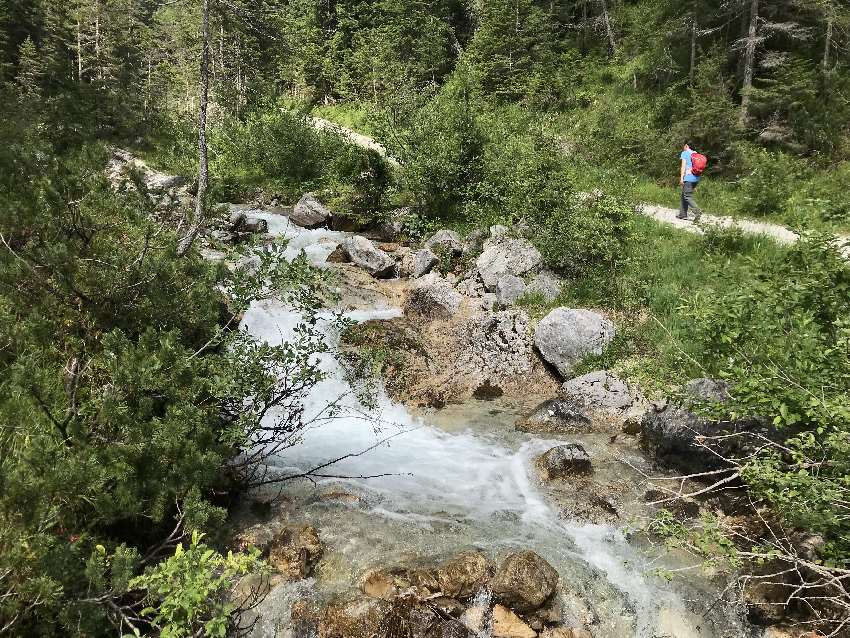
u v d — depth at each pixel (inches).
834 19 656.4
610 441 314.0
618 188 564.4
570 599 207.2
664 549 230.4
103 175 262.1
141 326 231.1
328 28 1932.8
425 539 235.3
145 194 289.0
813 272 221.5
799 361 201.2
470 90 872.3
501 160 617.3
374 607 194.5
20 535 140.3
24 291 209.2
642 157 768.9
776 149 668.1
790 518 203.0
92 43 1387.8
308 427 334.3
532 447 313.3
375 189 700.0
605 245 444.8
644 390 335.0
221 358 231.6
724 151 685.9
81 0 1380.4
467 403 368.2
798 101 661.3
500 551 228.2
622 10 1194.6
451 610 198.4
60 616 139.9
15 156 245.3
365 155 723.4
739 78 776.3
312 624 190.7
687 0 903.7
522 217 536.4
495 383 387.9
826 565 176.9
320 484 275.0
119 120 843.4
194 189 509.7
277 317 420.8
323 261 558.3
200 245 350.9
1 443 159.2
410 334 433.1
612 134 820.6
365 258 549.0
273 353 247.1
